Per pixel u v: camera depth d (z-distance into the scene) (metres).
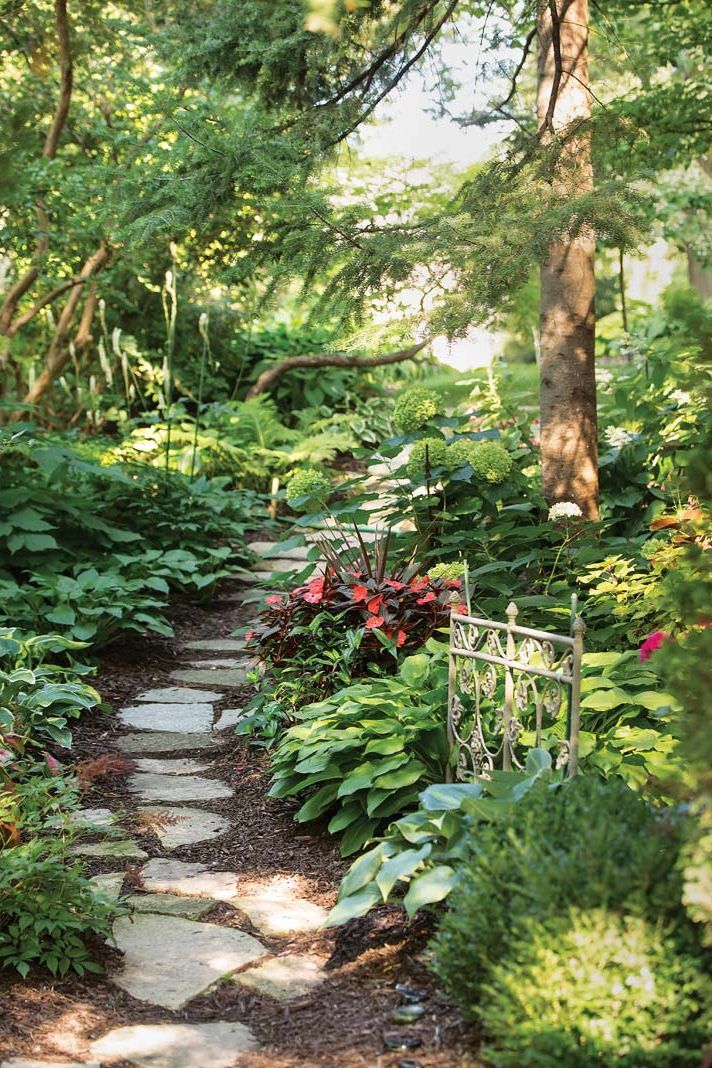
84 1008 2.73
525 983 2.17
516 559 5.13
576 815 2.53
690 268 11.99
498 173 4.27
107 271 9.61
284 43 4.97
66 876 3.00
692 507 4.46
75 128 9.55
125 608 6.32
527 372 10.44
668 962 2.12
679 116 6.78
